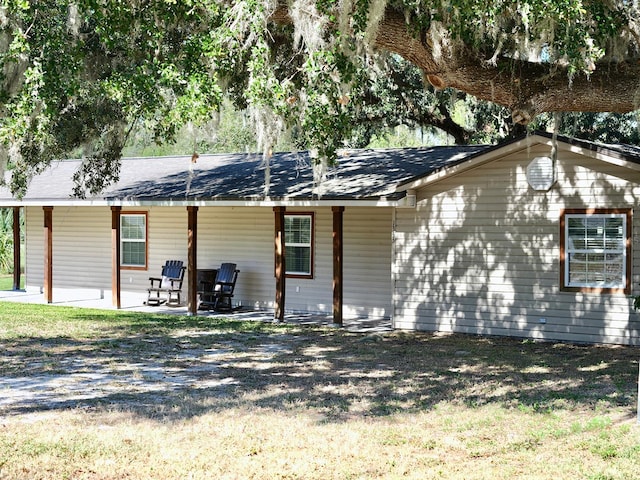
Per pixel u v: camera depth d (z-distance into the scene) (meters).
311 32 9.09
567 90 8.96
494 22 8.88
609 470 6.37
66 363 11.71
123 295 21.05
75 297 21.70
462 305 15.12
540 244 14.33
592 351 12.98
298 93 10.76
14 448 7.05
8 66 10.28
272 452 7.03
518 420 8.16
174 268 19.81
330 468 6.57
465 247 15.09
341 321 16.06
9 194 20.64
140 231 20.75
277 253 16.67
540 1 7.88
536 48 9.99
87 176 20.66
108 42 9.44
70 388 9.85
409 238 15.70
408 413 8.49
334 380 10.48
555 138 12.61
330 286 18.05
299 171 18.22
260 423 8.02
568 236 14.08
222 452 7.02
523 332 14.50
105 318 17.31
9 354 12.50
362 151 19.58
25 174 16.56
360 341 14.16
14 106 9.39
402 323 15.77
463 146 18.78
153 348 13.21
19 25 10.03
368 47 9.40
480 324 14.94
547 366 11.58
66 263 22.05
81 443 7.25
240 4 8.59
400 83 21.84
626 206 13.52
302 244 18.41
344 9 8.77
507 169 14.63
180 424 7.97
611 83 8.94
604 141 24.14
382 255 17.36
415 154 18.50
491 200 14.80
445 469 6.51
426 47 9.05
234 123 31.89
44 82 9.51
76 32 10.22
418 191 15.55
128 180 20.38
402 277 15.77
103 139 14.73
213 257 19.59
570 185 14.03
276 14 9.67
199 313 18.30
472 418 8.25
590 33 9.02
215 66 9.09
